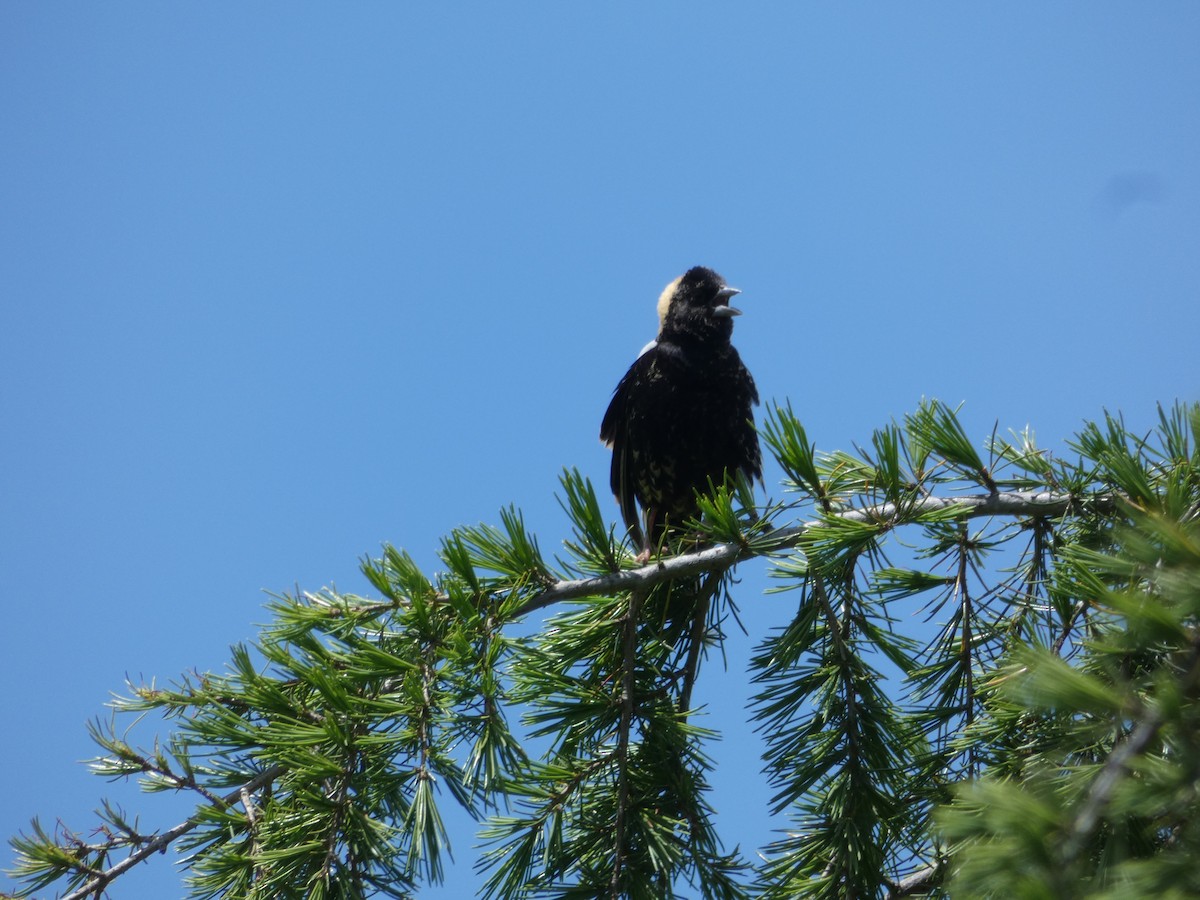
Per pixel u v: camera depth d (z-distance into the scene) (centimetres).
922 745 794
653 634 903
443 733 679
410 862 629
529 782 752
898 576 824
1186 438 777
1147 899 336
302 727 696
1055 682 369
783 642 815
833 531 765
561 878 764
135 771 738
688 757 808
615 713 812
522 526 770
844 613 839
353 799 682
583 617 845
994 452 849
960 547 830
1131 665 559
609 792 788
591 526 805
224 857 688
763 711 817
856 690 809
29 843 709
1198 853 345
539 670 781
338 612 757
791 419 816
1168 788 351
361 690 719
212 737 720
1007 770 674
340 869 667
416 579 732
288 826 693
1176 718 358
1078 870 366
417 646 719
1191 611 363
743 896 760
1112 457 703
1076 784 495
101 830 719
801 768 791
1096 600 640
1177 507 509
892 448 779
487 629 727
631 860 755
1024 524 834
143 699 766
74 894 692
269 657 721
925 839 751
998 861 356
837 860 746
